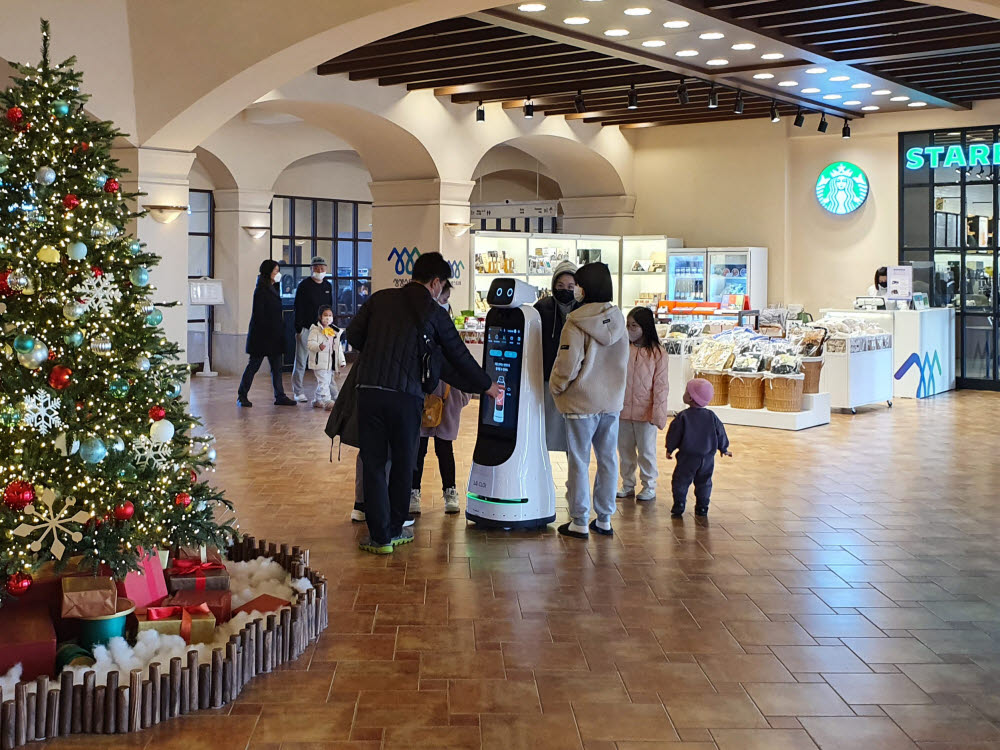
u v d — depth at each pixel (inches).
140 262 167.6
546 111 541.3
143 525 164.2
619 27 351.9
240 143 588.4
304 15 301.6
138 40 330.6
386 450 225.0
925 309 522.3
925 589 203.6
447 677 157.2
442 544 235.6
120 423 163.6
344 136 491.5
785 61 412.2
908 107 532.7
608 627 180.4
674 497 263.6
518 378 245.3
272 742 135.1
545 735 137.6
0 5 293.9
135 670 140.7
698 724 141.3
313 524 252.5
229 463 327.6
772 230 588.7
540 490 249.0
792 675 159.0
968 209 539.8
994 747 134.9
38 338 158.9
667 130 618.2
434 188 497.4
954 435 396.2
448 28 357.1
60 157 162.2
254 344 459.2
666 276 600.4
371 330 223.5
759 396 420.2
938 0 249.4
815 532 248.2
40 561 159.9
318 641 172.7
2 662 142.3
